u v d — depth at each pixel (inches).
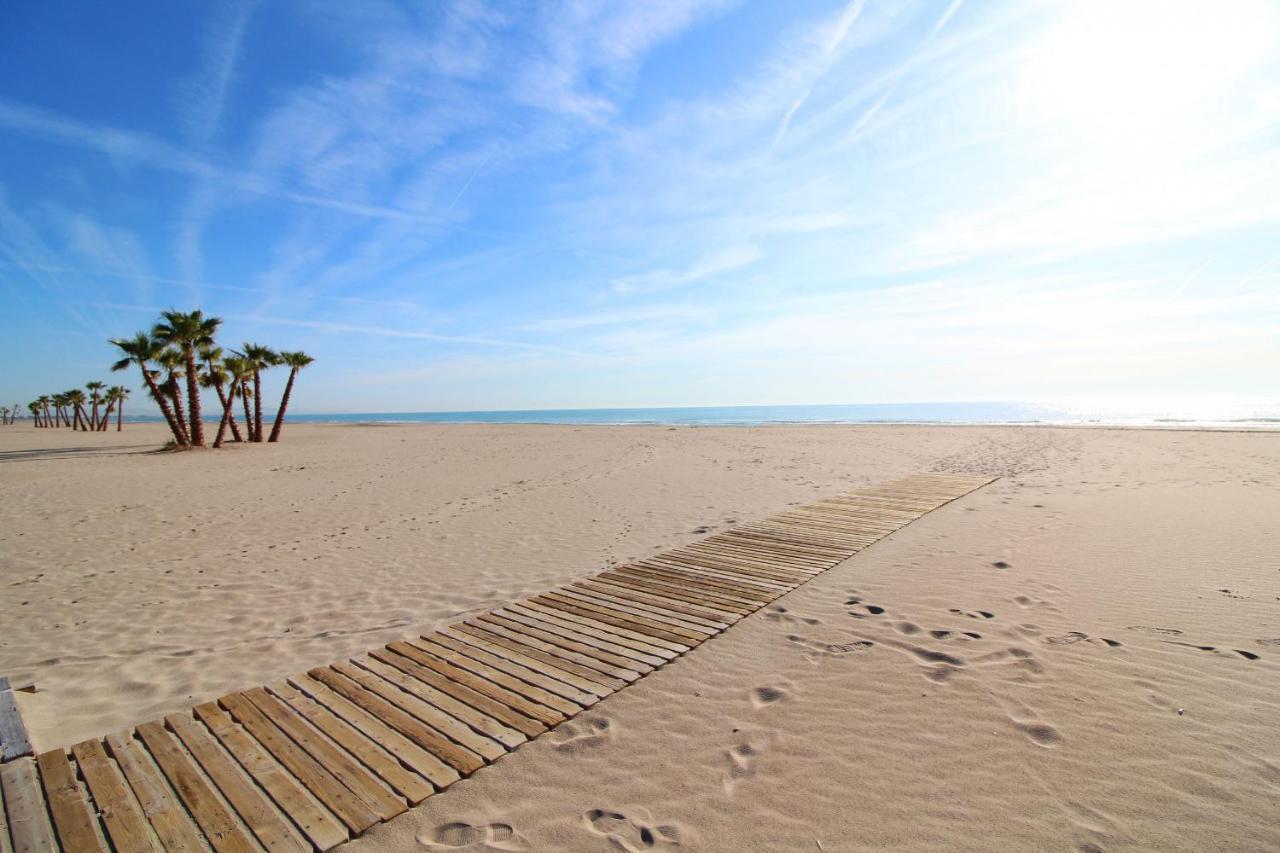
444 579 264.1
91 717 152.0
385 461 781.9
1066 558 242.2
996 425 1231.5
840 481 493.4
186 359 1022.4
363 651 187.6
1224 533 268.2
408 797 113.0
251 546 339.6
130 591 263.9
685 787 114.7
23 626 225.0
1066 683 143.6
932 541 281.9
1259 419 1359.5
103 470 712.4
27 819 107.8
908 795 109.0
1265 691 135.4
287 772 121.9
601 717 140.6
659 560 269.6
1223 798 103.2
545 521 380.5
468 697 151.0
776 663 164.2
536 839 102.3
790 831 102.0
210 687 167.2
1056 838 96.8
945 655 161.8
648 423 1948.8
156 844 102.2
